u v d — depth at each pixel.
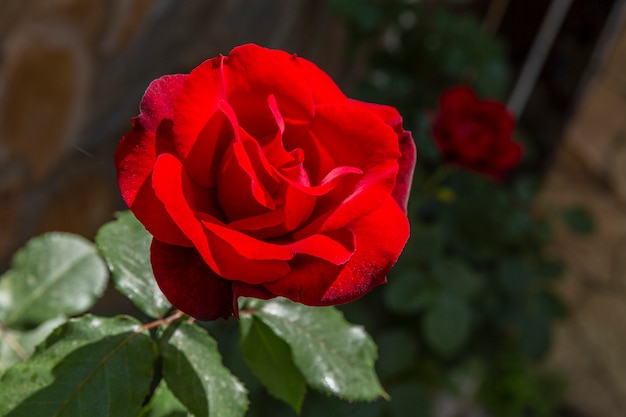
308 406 0.79
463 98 0.80
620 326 1.20
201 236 0.35
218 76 0.36
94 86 0.89
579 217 1.05
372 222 0.37
